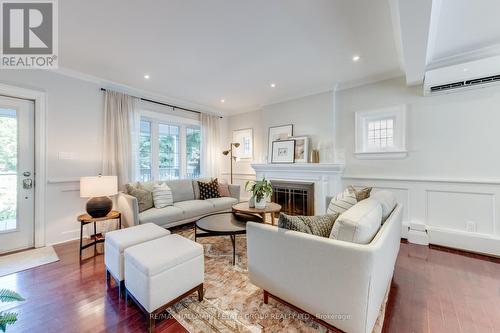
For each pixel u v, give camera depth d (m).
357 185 3.53
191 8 1.84
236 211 3.00
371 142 3.45
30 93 2.77
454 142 2.81
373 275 1.15
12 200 2.72
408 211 3.11
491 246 2.58
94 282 2.04
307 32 2.19
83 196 2.70
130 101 3.71
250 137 5.20
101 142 3.39
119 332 1.44
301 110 4.12
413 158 3.07
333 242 1.25
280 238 1.49
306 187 3.90
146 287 1.44
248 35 2.24
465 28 2.04
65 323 1.51
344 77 3.34
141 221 2.89
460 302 1.75
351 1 1.76
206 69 3.05
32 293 1.86
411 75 2.60
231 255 2.64
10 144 2.71
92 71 3.09
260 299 1.78
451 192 2.83
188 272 1.67
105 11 1.86
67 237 3.07
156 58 2.72
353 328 1.20
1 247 2.65
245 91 3.97
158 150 4.32
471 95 2.71
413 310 1.66
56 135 2.98
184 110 4.68
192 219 3.53
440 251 2.73
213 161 5.14
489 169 2.62
